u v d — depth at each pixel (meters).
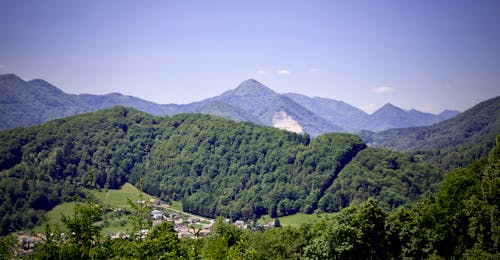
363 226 60.88
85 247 24.56
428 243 62.75
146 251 27.59
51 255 24.19
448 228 61.12
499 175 54.28
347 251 59.16
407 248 62.75
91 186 27.72
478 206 54.22
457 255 58.84
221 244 37.66
